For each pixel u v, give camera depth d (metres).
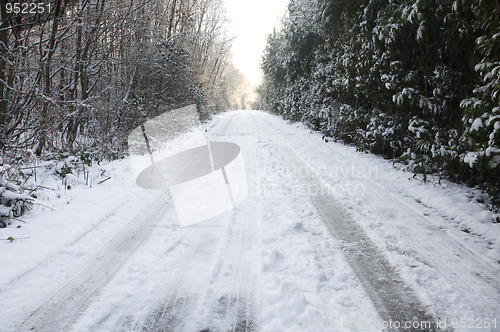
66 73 9.02
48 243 3.43
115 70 11.09
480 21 4.05
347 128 9.78
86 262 3.12
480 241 3.49
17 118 6.57
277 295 2.57
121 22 9.62
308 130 14.38
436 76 5.50
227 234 3.72
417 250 3.31
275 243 3.50
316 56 14.13
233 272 2.94
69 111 7.62
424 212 4.38
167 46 12.61
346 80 8.66
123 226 4.00
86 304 2.48
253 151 9.05
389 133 6.97
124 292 2.63
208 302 2.51
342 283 2.75
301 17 15.66
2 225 3.88
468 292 2.60
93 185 5.77
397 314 2.36
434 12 5.12
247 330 2.21
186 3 16.55
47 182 5.65
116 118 8.79
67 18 7.18
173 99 12.39
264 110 42.03
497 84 3.50
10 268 2.91
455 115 5.36
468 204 4.36
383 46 6.78
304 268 2.97
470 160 4.04
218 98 31.67
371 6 6.95
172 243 3.52
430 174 5.84
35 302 2.48
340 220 4.15
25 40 7.57
